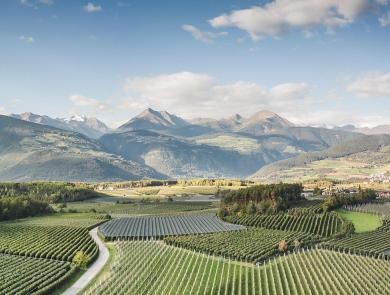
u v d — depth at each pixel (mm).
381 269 116312
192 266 119062
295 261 125500
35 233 163500
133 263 121312
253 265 121312
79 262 115125
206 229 178625
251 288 100500
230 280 106438
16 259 122875
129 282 102062
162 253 134500
